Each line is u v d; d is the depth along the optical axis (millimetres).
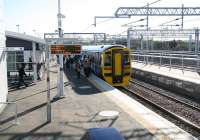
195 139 9625
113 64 23875
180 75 23922
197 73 24938
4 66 15750
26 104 14953
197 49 45438
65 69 35156
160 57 31188
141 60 39281
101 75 24797
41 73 27625
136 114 12750
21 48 22859
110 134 6820
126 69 24188
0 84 14227
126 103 15102
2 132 10383
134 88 24359
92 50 30359
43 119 12055
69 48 13781
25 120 11922
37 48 27422
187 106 17234
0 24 14789
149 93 21797
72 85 21750
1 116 12586
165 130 10469
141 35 50938
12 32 21547
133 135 9906
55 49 13656
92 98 16516
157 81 25797
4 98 15352
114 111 13328
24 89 19766
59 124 11320
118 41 61969
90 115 12648
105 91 18875
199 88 19000
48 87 11711
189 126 12938
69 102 15453
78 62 26453
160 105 17625
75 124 11312
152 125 11086
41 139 9648
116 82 24109
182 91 21281
